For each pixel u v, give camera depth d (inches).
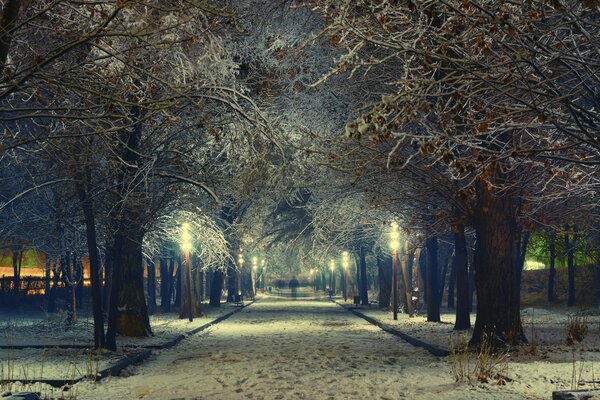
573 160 396.8
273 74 1003.3
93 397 506.3
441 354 781.3
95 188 803.4
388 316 1593.3
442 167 807.7
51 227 1218.0
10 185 1224.2
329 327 1357.0
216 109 890.7
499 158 395.5
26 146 709.3
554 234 1395.2
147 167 841.5
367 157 722.8
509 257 775.7
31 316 1573.6
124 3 364.5
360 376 607.5
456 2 383.6
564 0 375.9
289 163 971.9
